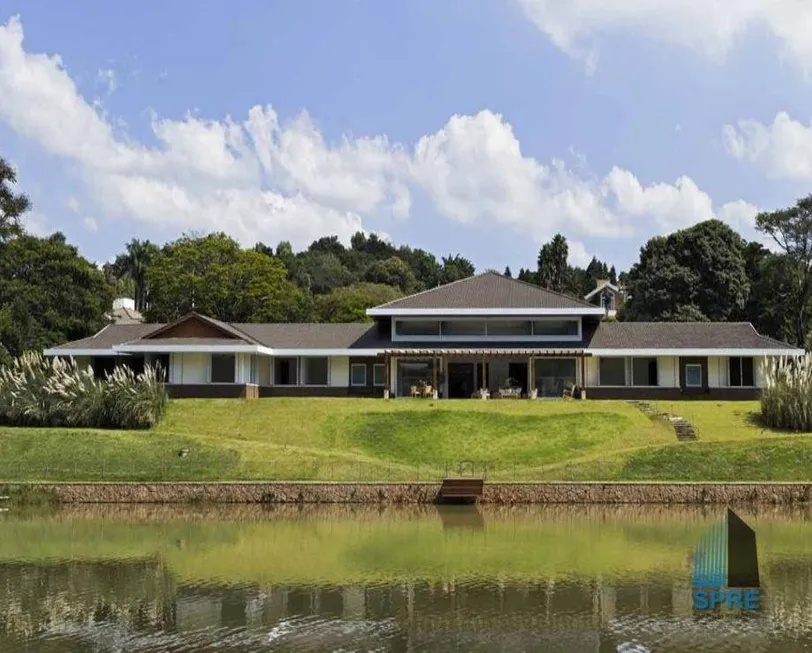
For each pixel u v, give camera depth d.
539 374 54.06
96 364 55.66
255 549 26.33
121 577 23.11
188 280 76.19
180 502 34.91
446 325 55.59
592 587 21.72
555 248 110.81
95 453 39.44
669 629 18.61
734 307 82.12
